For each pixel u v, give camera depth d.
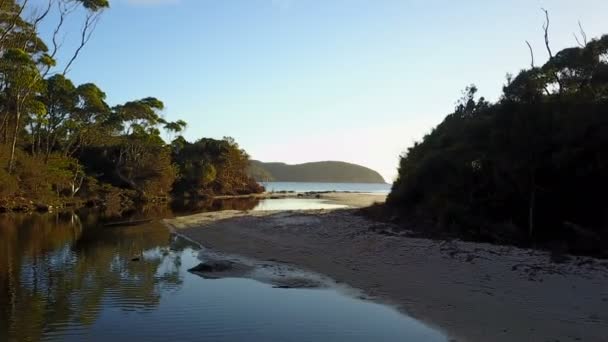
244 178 94.81
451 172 24.39
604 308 9.82
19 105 45.94
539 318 9.45
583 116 17.52
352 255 16.73
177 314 10.50
